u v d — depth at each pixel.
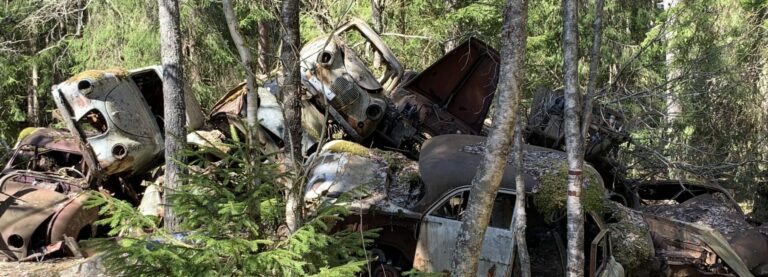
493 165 4.80
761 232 8.88
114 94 10.17
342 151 8.07
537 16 16.02
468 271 4.89
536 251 7.92
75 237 9.48
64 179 10.20
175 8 9.16
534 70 15.43
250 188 5.38
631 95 10.94
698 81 12.82
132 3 16.22
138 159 10.38
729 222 8.93
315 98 9.78
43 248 9.35
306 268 5.24
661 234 8.25
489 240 6.83
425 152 7.88
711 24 14.57
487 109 10.69
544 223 7.65
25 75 20.09
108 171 10.16
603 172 10.33
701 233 8.10
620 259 7.35
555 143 10.03
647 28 19.38
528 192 7.05
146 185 10.81
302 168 5.72
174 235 5.52
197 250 5.02
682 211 9.41
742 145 14.07
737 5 14.65
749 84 13.69
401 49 15.88
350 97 9.69
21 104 21.72
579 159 5.83
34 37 19.27
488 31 14.81
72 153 10.96
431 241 7.11
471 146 7.93
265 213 5.37
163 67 9.16
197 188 5.50
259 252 5.21
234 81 17.98
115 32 16.69
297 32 6.87
